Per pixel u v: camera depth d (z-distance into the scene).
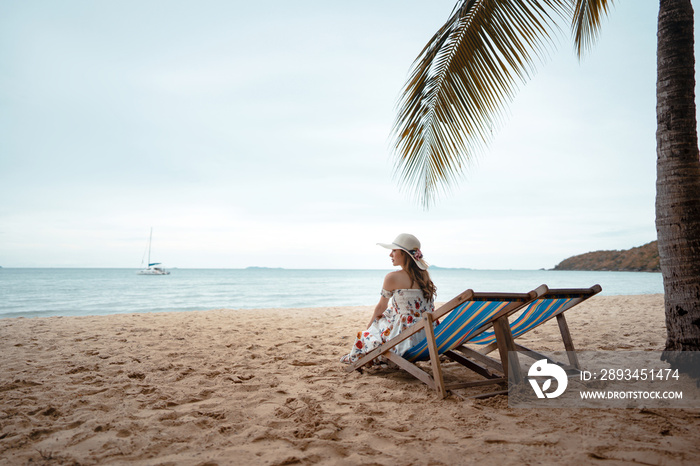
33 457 2.09
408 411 2.76
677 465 1.88
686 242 3.40
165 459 2.07
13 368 4.02
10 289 36.53
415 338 3.57
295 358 4.60
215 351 4.96
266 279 77.75
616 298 13.68
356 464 1.99
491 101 4.50
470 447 2.16
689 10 3.61
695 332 3.31
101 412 2.79
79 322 7.64
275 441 2.30
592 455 2.01
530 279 74.56
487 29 4.29
